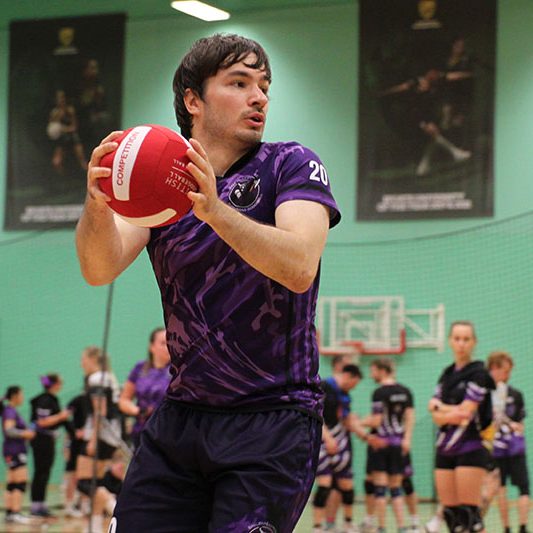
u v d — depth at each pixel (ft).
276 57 95.66
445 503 43.88
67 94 101.55
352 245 90.27
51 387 70.74
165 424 15.30
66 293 97.91
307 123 94.22
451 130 90.17
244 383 14.78
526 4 89.25
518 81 88.84
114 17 100.63
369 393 89.20
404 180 91.20
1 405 70.38
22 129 102.47
